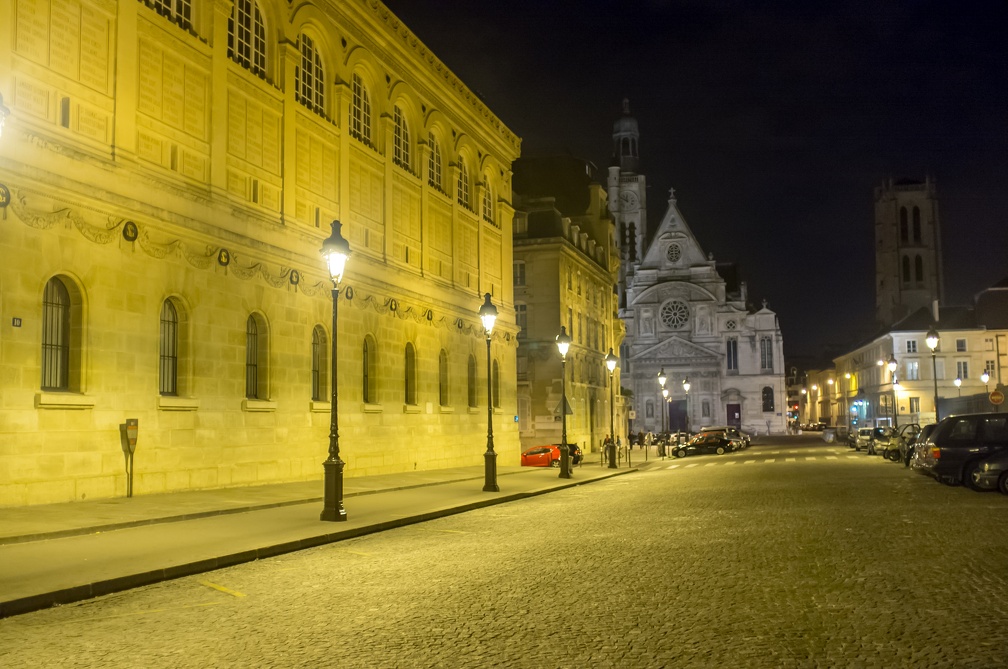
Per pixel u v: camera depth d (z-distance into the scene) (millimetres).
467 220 46344
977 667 7637
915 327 105250
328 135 32625
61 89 20734
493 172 50531
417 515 20906
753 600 10602
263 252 28031
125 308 22250
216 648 8797
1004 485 24641
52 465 20047
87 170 21094
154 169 23531
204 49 25719
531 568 13352
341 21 33625
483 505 24844
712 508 22219
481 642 8844
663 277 131500
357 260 33969
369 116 36688
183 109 24859
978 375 103062
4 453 18875
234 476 26312
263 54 29438
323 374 31844
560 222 65125
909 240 150375
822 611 9922
